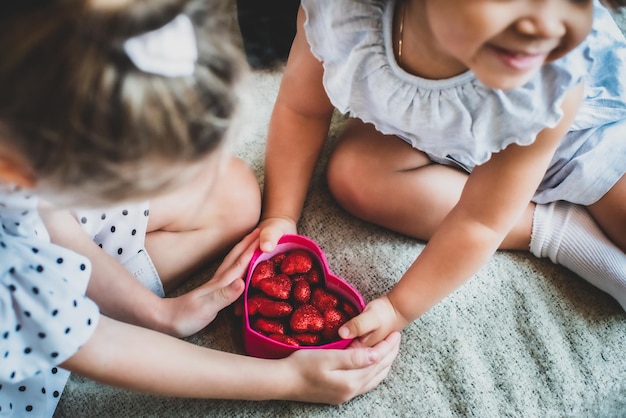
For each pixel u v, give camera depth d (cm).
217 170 63
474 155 72
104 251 75
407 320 79
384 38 68
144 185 53
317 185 92
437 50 66
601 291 86
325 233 88
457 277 76
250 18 97
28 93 48
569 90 66
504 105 67
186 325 78
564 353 81
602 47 81
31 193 56
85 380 78
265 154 88
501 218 74
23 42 47
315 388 74
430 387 79
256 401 77
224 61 52
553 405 79
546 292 85
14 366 64
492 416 78
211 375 71
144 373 68
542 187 86
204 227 83
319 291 79
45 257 64
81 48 47
